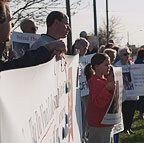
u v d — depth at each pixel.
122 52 9.50
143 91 9.57
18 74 1.89
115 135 7.34
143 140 9.30
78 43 7.61
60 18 3.89
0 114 1.61
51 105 2.82
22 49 6.42
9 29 2.66
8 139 1.70
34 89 2.24
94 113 5.56
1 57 2.79
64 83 3.51
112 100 5.49
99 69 5.53
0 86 1.60
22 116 1.96
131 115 9.88
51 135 2.82
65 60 3.53
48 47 3.16
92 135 5.66
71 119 4.00
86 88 7.22
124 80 9.47
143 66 9.50
